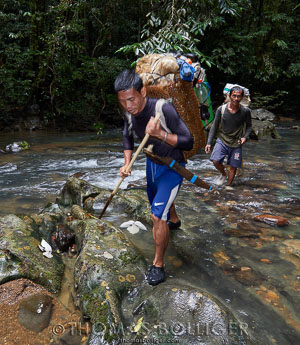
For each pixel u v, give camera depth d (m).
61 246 2.87
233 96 4.38
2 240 2.61
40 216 3.31
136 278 2.35
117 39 16.14
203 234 3.18
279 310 2.09
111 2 13.68
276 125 14.45
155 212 2.31
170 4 7.36
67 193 4.02
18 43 14.59
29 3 12.88
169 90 2.24
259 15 16.61
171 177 2.35
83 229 2.93
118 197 3.80
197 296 2.01
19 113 12.84
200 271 2.52
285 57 18.78
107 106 14.40
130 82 2.05
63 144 9.34
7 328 1.91
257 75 16.45
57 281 2.40
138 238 3.10
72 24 11.89
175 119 2.13
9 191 4.71
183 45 6.49
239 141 4.61
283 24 17.72
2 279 2.25
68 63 13.21
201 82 3.60
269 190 4.72
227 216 3.65
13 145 8.33
